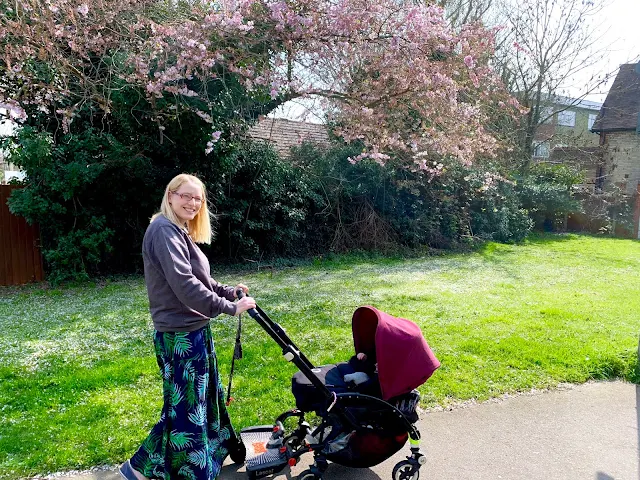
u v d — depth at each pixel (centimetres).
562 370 479
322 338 574
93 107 873
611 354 508
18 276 921
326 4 831
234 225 1120
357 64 928
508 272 1085
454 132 1016
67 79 809
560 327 626
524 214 1739
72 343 557
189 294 239
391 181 1330
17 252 916
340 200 1326
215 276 1020
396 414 285
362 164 1294
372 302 770
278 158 1175
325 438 289
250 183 1121
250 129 1155
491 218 1603
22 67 762
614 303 777
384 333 288
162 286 253
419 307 736
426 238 1436
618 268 1155
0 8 754
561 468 316
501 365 490
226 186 1101
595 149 2278
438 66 923
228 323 646
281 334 296
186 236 265
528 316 684
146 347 543
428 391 426
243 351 521
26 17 743
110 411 376
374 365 326
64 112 769
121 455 317
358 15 821
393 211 1381
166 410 256
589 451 338
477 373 468
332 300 783
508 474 308
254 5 811
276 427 315
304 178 1238
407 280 977
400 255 1329
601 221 1983
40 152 820
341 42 842
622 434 362
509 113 1389
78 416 367
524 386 443
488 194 1563
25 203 841
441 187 1448
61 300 787
